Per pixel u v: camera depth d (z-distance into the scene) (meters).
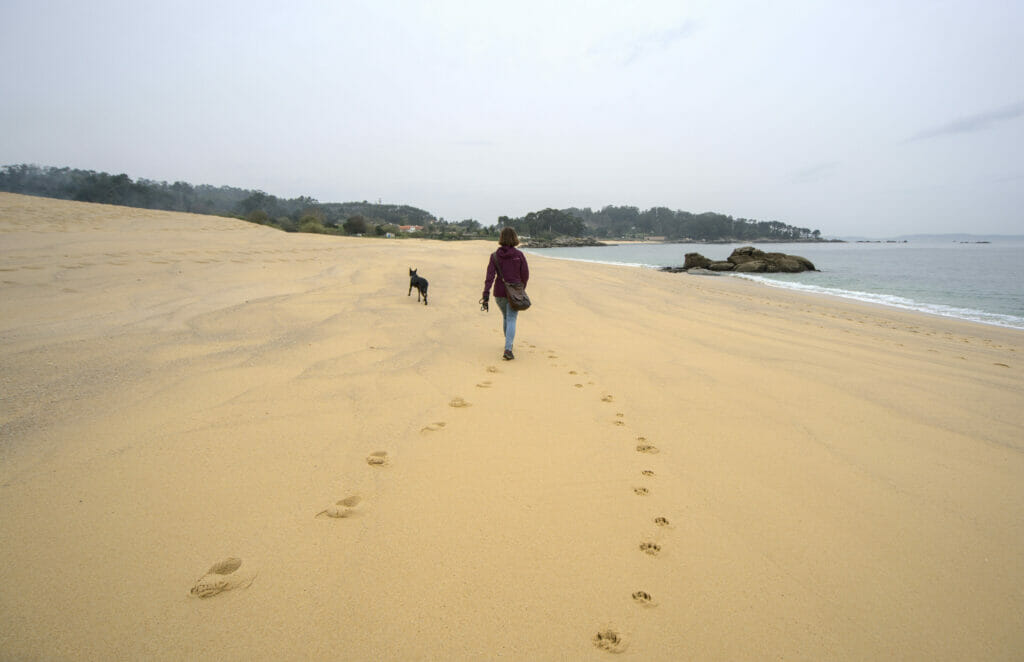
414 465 2.98
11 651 1.57
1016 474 3.25
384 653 1.66
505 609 1.89
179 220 23.97
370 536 2.27
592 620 1.86
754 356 6.35
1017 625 1.94
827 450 3.51
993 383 5.55
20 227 14.62
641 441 3.54
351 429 3.40
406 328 6.68
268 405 3.70
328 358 5.00
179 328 5.70
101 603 1.79
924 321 12.30
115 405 3.49
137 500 2.42
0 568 1.92
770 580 2.14
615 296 12.67
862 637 1.85
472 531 2.36
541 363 5.54
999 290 21.66
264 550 2.13
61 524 2.20
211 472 2.72
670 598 2.00
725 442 3.58
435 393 4.26
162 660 1.57
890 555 2.35
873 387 5.14
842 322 10.87
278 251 16.62
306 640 1.69
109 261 10.30
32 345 4.64
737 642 1.80
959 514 2.74
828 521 2.62
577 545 2.30
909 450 3.57
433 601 1.90
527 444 3.38
